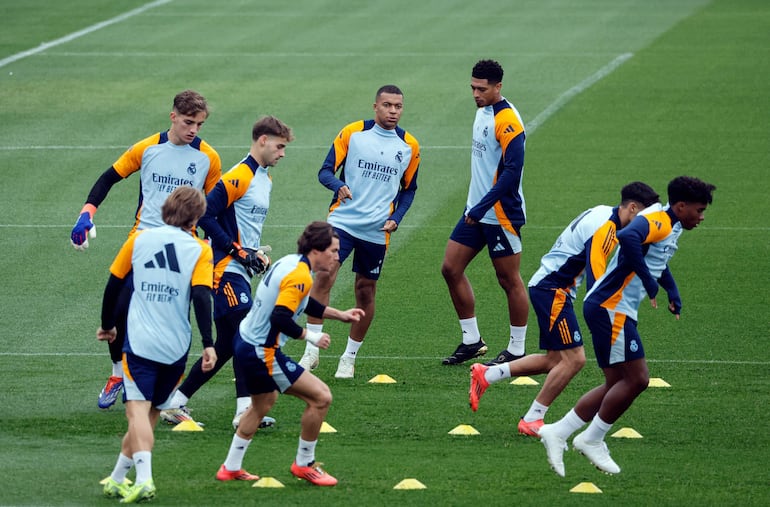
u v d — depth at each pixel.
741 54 95.44
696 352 39.03
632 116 77.25
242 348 27.70
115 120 75.50
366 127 38.03
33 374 36.91
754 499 26.95
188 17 113.94
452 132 73.69
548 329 32.06
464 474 28.66
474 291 46.62
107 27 108.50
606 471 28.64
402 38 104.38
